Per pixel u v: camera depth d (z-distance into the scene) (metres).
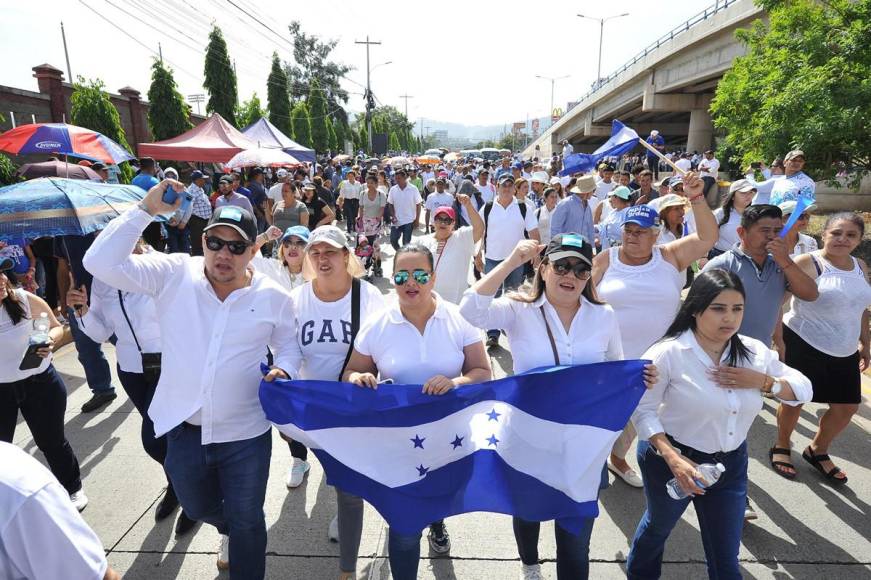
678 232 4.73
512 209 6.49
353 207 14.52
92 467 3.96
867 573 2.89
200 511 2.59
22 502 1.20
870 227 9.33
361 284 2.85
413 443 2.51
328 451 2.47
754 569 2.92
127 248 2.24
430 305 2.53
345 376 2.56
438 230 4.80
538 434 2.44
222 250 2.28
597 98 45.25
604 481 2.52
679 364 2.37
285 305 2.60
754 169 10.55
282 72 38.41
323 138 47.56
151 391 3.17
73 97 13.96
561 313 2.50
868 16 8.41
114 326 3.31
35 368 3.05
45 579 1.24
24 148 7.71
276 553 3.06
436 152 66.19
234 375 2.38
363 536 3.24
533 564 2.75
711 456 2.36
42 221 3.08
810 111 8.61
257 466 2.47
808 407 4.90
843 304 3.46
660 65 32.31
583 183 6.41
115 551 3.09
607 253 3.51
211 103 26.64
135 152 18.34
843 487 3.66
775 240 3.10
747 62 10.75
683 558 3.01
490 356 6.18
